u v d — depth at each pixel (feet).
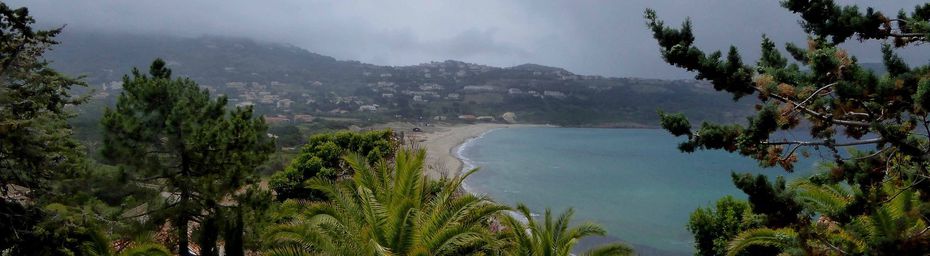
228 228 49.96
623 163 259.60
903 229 25.77
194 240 56.90
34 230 44.45
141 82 60.49
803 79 29.37
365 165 46.83
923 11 26.91
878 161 26.81
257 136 64.34
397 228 35.58
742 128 28.22
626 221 124.88
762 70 31.50
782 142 28.86
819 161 39.37
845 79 26.18
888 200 27.76
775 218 28.40
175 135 59.00
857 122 26.37
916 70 25.00
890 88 24.40
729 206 52.85
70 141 51.65
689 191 174.19
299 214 42.78
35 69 51.57
